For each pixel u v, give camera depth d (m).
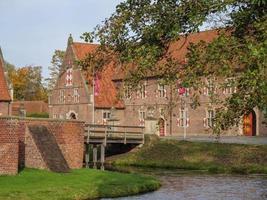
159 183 28.19
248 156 38.31
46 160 28.31
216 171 37.12
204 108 54.72
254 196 23.88
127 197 23.45
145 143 46.03
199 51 9.01
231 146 40.94
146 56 9.45
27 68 110.81
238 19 9.35
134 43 9.97
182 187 27.44
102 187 24.33
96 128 44.56
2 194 20.72
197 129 55.78
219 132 9.37
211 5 8.95
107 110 64.00
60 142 31.64
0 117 25.55
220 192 25.44
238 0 8.95
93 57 10.91
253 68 8.28
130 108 63.84
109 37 10.30
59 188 22.94
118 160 44.66
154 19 9.79
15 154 26.03
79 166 32.88
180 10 9.23
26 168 28.59
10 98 49.00
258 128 50.66
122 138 44.53
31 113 80.00
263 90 8.09
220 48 8.72
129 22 10.07
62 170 28.53
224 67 8.55
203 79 8.98
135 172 36.38
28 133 29.17
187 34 9.44
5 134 25.73
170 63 10.02
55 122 31.34
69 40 69.62
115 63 10.58
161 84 10.01
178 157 41.78
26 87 110.69
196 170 38.12
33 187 22.67
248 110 9.14
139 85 10.44
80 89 66.00
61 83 70.94
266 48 7.91
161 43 9.75
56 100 72.12
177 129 58.25
